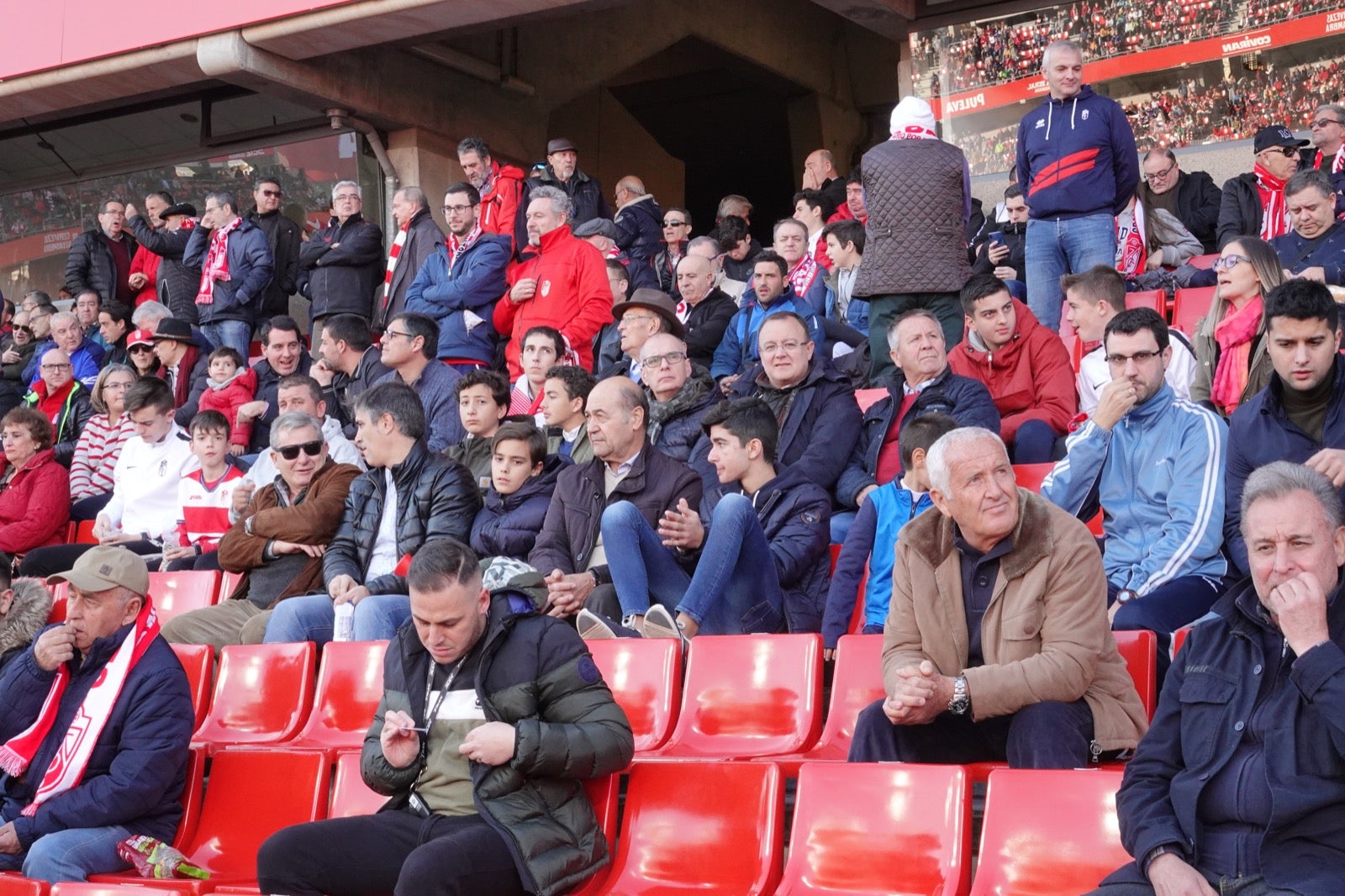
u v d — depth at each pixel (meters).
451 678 3.90
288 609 5.69
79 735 4.59
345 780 4.45
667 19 13.13
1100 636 3.68
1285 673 3.04
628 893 3.71
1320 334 4.22
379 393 5.91
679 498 5.45
